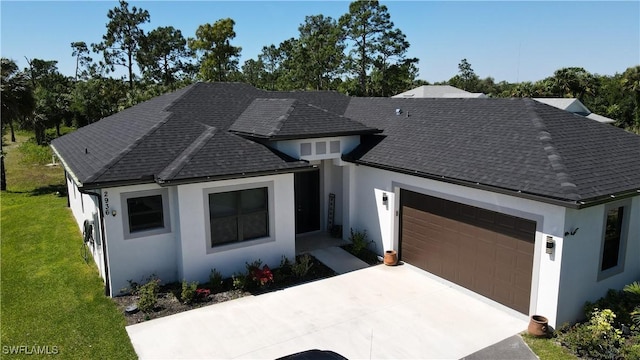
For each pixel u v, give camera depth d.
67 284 12.47
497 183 10.32
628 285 10.72
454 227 12.15
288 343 9.40
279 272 13.14
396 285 12.48
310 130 14.44
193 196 11.99
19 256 14.91
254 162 12.94
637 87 50.59
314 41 70.50
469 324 10.18
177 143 13.52
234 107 18.05
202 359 8.80
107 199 11.30
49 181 30.11
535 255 9.87
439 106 16.55
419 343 9.35
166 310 10.91
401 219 14.11
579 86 52.97
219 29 69.50
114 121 20.28
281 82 76.19
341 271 13.58
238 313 10.76
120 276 11.77
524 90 53.97
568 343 9.02
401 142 14.82
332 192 17.20
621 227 10.71
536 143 11.33
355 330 9.92
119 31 70.69
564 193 8.95
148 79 73.94
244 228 13.16
